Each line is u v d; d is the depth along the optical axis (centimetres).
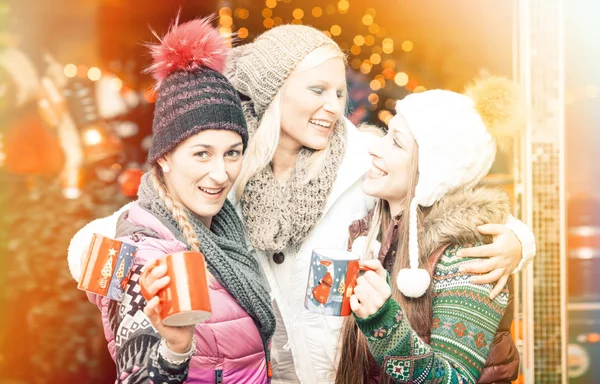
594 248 441
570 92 504
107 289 142
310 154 204
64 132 439
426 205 175
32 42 516
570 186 486
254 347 162
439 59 571
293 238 199
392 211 188
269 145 200
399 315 146
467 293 158
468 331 155
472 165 172
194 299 124
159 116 160
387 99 583
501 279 161
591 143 495
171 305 124
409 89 579
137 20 550
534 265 295
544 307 296
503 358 173
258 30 558
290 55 195
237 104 163
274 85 196
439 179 171
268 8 562
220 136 158
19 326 367
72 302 373
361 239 192
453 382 148
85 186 411
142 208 162
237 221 179
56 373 368
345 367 183
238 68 205
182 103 156
